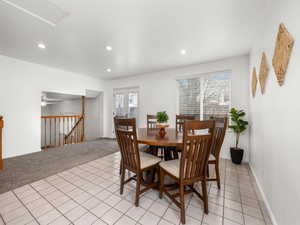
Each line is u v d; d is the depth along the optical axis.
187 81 3.80
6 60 3.07
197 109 3.64
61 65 3.71
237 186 1.95
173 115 3.96
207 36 2.26
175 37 2.29
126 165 1.70
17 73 3.24
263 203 1.59
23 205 1.52
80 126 5.05
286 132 1.11
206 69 3.44
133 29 2.06
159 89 4.22
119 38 2.32
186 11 1.68
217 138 1.88
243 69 2.98
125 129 1.77
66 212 1.42
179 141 1.64
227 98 3.23
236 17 1.79
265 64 1.66
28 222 1.29
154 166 1.69
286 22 1.11
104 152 3.56
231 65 3.11
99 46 2.62
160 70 4.14
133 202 1.59
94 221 1.31
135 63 3.56
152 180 1.89
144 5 1.58
